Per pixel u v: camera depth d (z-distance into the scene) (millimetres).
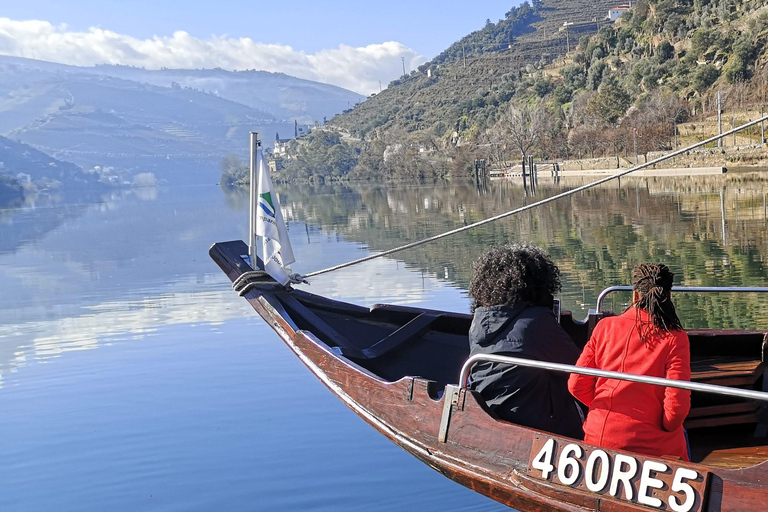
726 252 20500
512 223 34500
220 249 10062
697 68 119750
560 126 132625
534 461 4625
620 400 4395
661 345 4332
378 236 34344
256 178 9250
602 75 151000
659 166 87750
